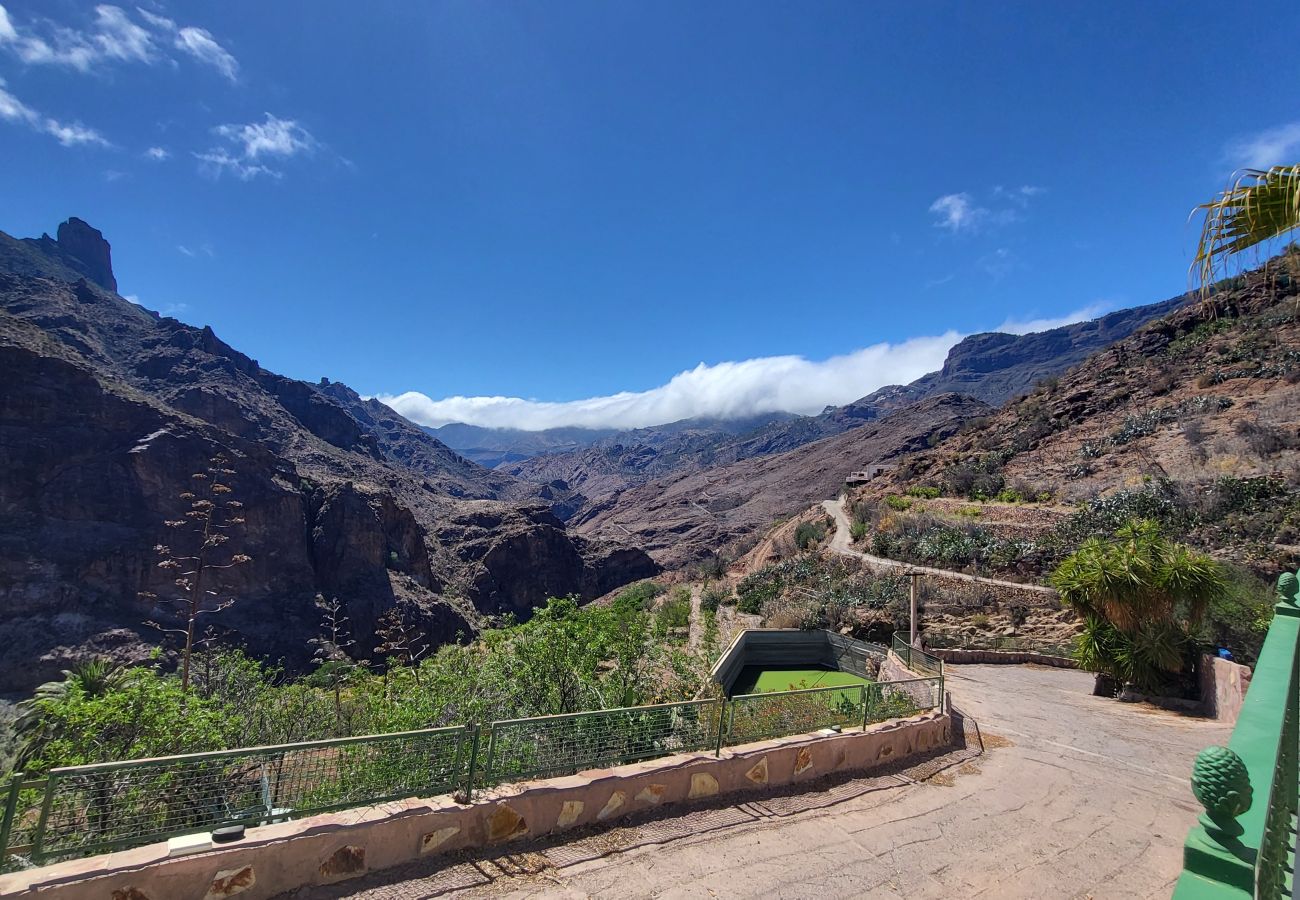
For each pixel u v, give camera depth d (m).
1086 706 14.69
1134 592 14.88
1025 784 9.31
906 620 26.73
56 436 84.69
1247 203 3.87
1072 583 16.09
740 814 7.29
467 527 155.88
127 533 80.44
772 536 61.97
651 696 15.76
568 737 7.08
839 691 10.14
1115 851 7.04
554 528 157.50
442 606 106.88
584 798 6.59
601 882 5.61
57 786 4.75
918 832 7.25
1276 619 5.41
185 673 22.12
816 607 30.17
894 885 5.96
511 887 5.41
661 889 5.57
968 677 18.30
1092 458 41.84
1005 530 32.94
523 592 140.75
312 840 5.14
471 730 6.37
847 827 7.25
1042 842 7.19
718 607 40.47
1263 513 26.06
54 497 79.44
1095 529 29.70
